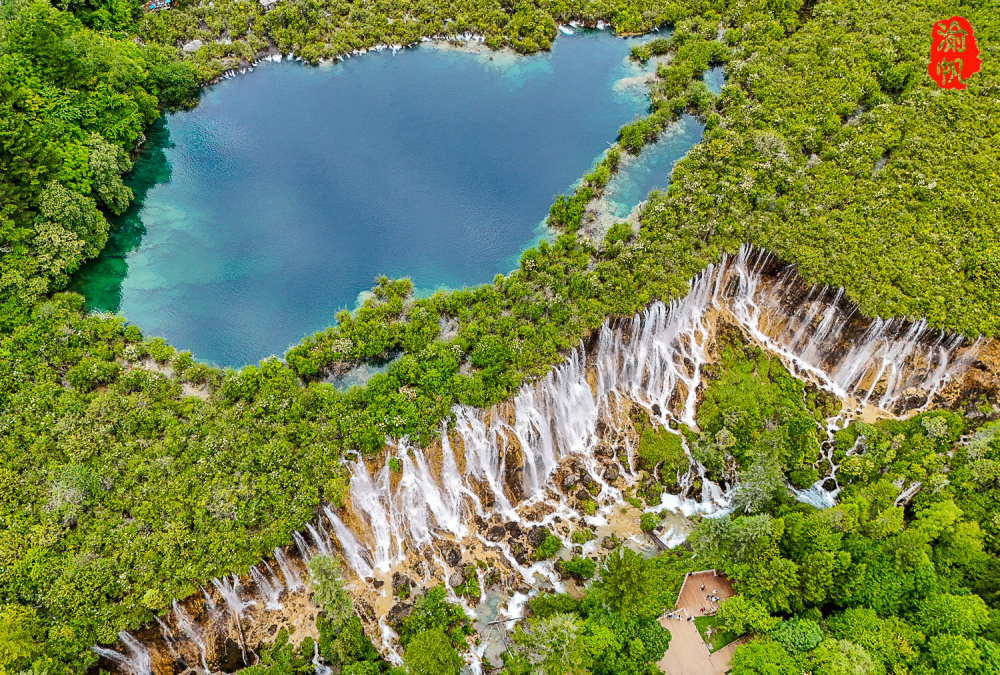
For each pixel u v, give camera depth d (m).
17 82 124.69
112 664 77.00
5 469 84.69
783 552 88.12
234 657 82.94
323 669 82.69
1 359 96.75
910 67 148.00
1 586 75.88
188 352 103.56
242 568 81.06
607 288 109.75
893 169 127.69
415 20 177.12
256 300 118.62
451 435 95.50
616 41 175.88
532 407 100.44
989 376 106.62
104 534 80.69
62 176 116.69
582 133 150.75
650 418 107.44
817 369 114.75
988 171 125.88
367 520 91.81
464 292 111.75
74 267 113.62
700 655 84.25
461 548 94.56
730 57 159.38
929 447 100.44
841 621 81.19
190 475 86.56
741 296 118.12
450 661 79.44
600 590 85.81
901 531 87.50
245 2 174.38
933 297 108.06
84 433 89.12
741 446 101.81
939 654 75.94
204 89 161.62
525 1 178.00
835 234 115.94
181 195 138.50
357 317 109.81
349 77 167.75
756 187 124.31
